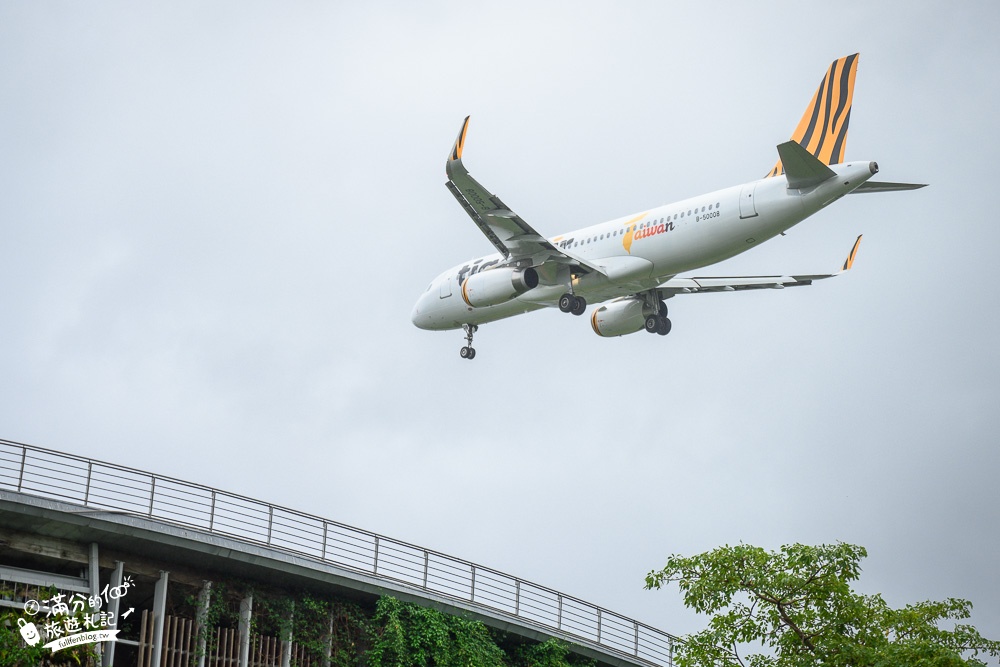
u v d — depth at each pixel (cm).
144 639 3722
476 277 5575
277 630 4038
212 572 3994
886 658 2998
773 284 5975
